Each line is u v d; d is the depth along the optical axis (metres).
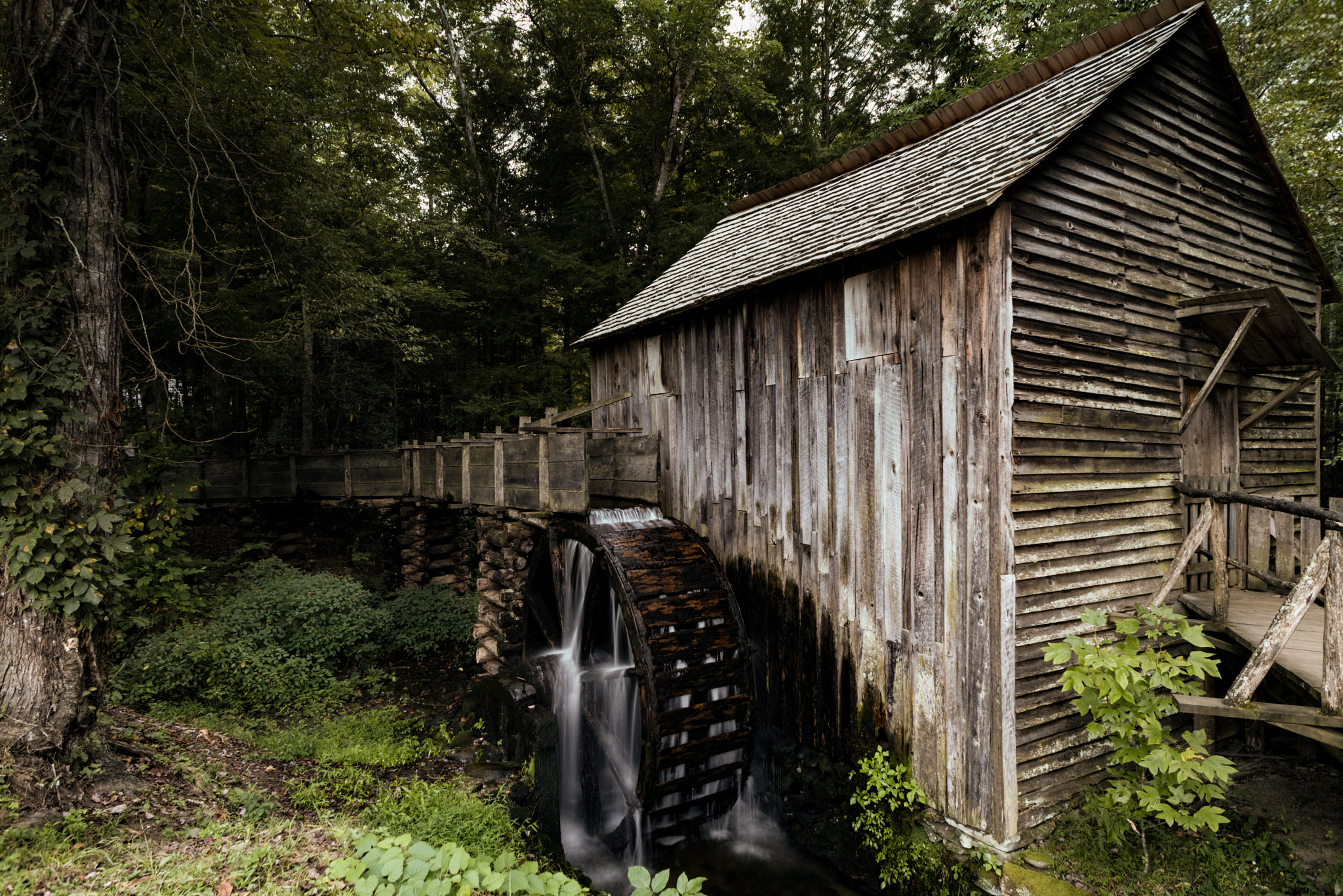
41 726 3.70
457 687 7.91
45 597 3.75
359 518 13.52
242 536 11.69
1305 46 10.73
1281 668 4.03
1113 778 4.47
